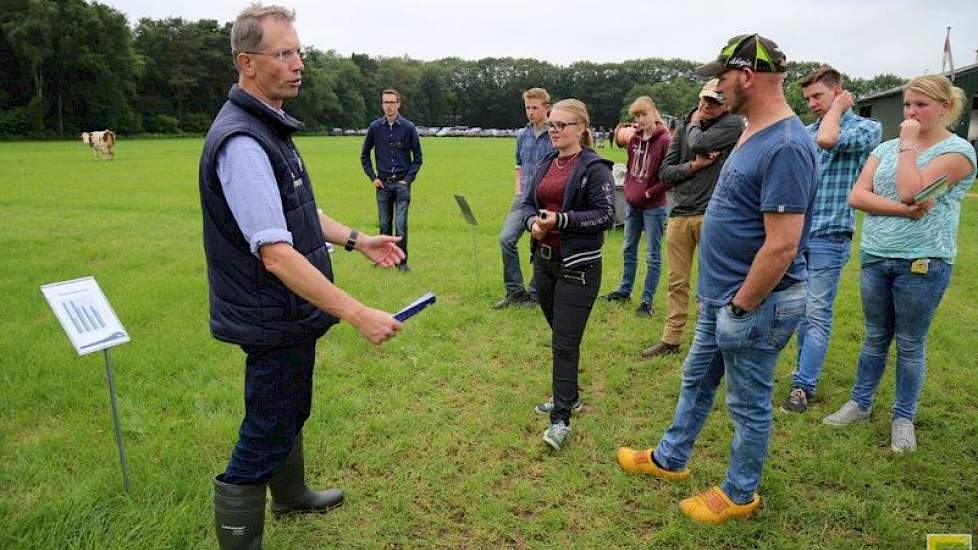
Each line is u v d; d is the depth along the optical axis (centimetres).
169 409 404
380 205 806
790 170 246
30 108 5916
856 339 554
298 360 244
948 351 511
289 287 215
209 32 8600
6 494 310
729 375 289
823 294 411
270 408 244
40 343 502
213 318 238
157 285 686
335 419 389
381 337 221
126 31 6675
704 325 310
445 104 11969
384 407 411
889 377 459
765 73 253
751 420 286
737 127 465
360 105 10450
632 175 615
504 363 495
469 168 2681
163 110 7881
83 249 873
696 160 480
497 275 773
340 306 216
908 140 328
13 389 421
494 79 12469
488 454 359
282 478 291
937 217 339
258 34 222
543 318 602
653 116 586
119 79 6631
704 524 296
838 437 374
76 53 6169
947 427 385
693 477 337
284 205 232
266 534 287
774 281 256
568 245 357
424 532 294
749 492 295
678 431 326
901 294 350
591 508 311
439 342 532
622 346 530
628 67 11556
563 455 358
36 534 272
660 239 606
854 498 314
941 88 325
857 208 359
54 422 387
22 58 6066
